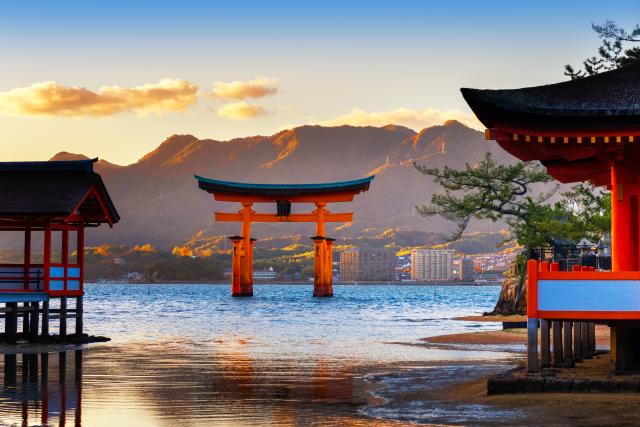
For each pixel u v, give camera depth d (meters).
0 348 46.84
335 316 107.44
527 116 24.14
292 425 22.34
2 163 49.88
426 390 29.09
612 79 25.44
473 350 46.72
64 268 51.16
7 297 47.91
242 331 70.44
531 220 84.69
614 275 24.44
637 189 26.64
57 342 50.78
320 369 37.19
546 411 22.28
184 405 26.19
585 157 28.08
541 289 25.12
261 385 31.34
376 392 29.08
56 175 49.62
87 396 28.25
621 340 27.14
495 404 23.91
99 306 151.75
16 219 49.94
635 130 24.19
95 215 52.22
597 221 69.44
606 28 54.44
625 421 20.69
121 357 42.88
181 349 48.62
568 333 31.27
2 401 27.09
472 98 23.80
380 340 57.31
